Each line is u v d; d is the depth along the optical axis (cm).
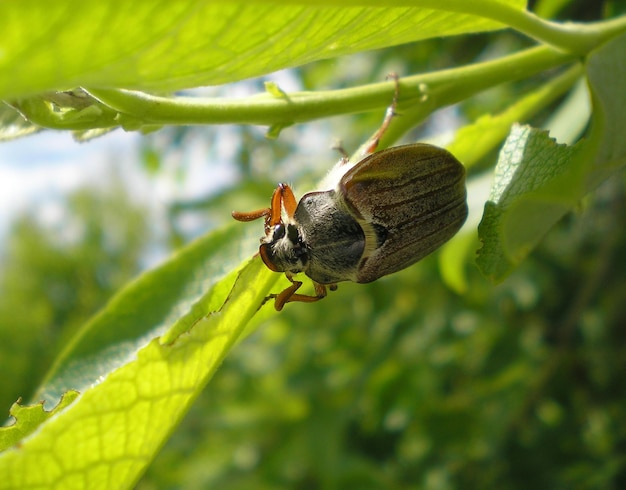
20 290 97
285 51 14
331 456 31
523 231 15
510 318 34
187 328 16
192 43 13
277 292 18
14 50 11
